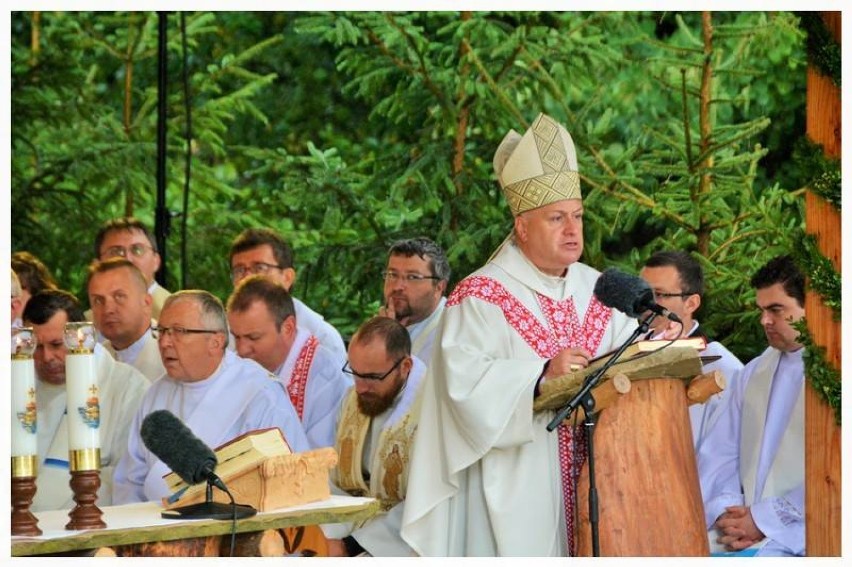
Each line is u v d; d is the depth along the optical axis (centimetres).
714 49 1529
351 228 1636
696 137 1524
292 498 916
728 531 1070
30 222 1820
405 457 1084
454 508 1012
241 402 1111
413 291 1257
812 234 923
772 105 1894
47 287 1353
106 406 1188
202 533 856
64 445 1187
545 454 991
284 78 2277
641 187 1532
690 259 1170
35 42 1947
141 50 1941
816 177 913
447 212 1565
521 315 1015
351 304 1648
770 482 1109
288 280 1382
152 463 1103
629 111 1856
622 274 919
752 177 1473
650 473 927
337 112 2231
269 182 2131
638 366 916
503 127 1585
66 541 822
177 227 1891
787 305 1098
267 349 1219
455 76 1568
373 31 1588
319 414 1216
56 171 1820
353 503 928
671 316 905
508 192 1029
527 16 1619
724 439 1145
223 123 1981
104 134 1859
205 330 1101
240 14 2277
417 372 1122
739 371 1164
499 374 969
